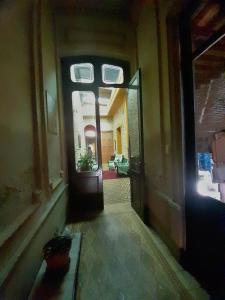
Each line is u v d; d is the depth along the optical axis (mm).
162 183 2795
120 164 8766
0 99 1444
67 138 4336
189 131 2195
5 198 1442
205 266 1982
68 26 3775
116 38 3932
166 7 2316
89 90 4336
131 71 4172
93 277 2150
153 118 2992
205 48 1878
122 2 3631
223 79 1860
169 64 2312
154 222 3225
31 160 2072
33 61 2213
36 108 2211
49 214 2516
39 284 1829
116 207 4531
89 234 3189
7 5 1590
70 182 4344
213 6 1829
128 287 1988
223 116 1872
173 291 1907
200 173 2102
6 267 1315
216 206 1829
